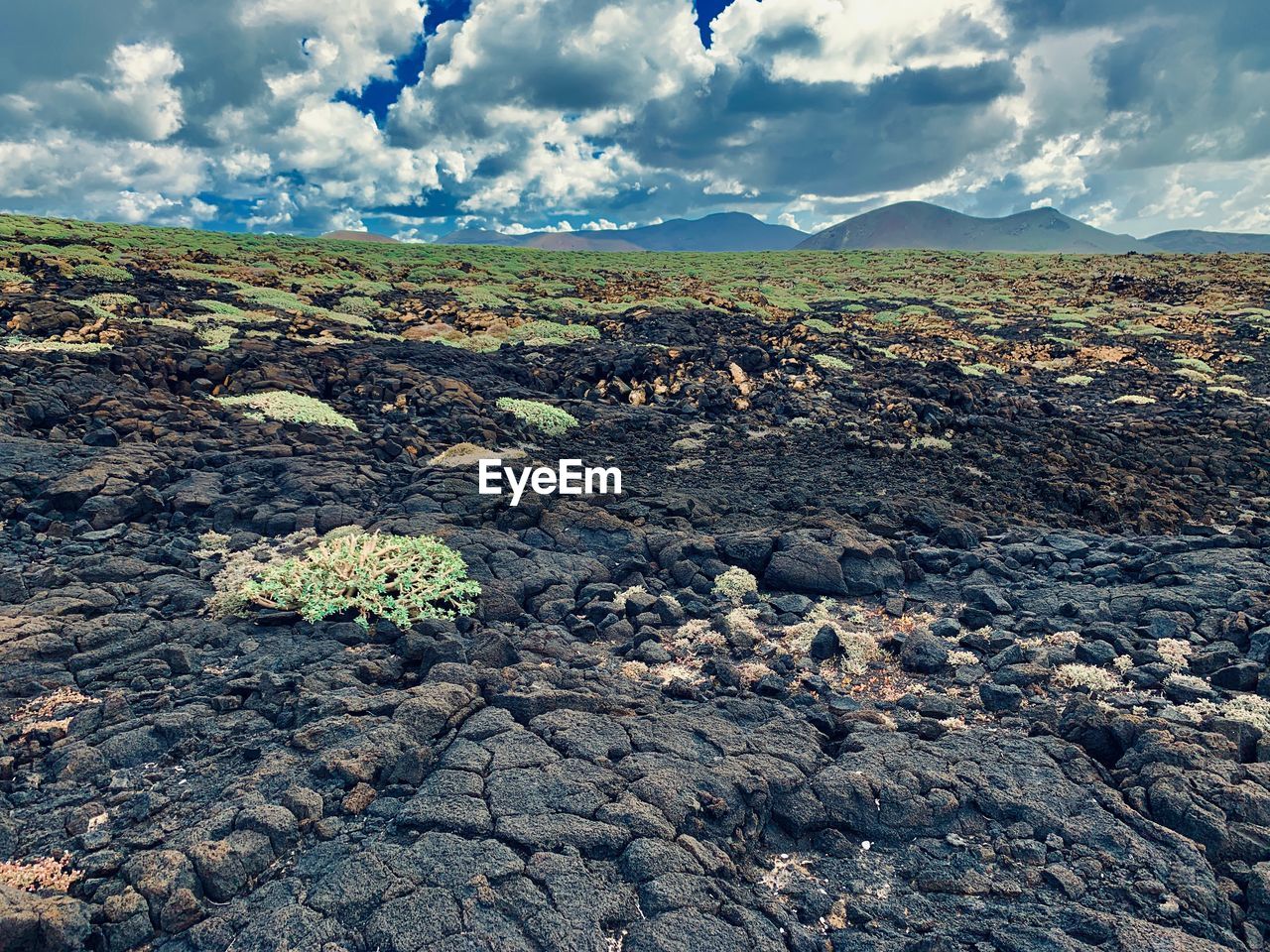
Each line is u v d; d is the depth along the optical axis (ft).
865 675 22.35
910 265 250.98
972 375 93.56
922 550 31.81
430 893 12.28
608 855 13.46
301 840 13.71
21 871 12.71
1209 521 42.45
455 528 31.42
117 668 19.62
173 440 41.45
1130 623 24.80
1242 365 108.37
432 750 16.44
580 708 18.47
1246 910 13.32
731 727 18.02
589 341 91.71
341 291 119.96
